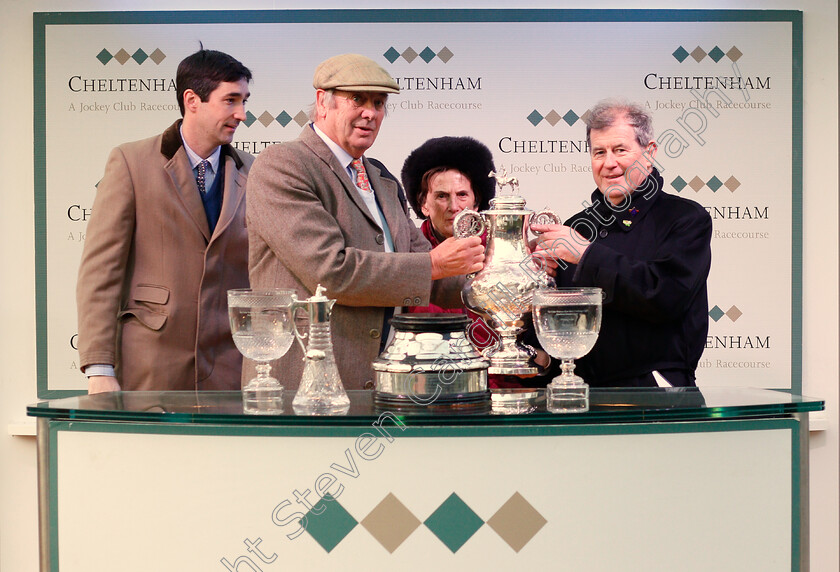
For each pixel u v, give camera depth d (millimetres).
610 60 3010
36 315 2986
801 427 1652
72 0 2986
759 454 1644
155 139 2959
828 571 3062
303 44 2996
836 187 3037
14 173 3000
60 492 1653
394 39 3006
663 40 3008
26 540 3018
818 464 3064
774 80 3020
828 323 3053
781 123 3020
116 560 1639
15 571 3016
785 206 3027
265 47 2992
